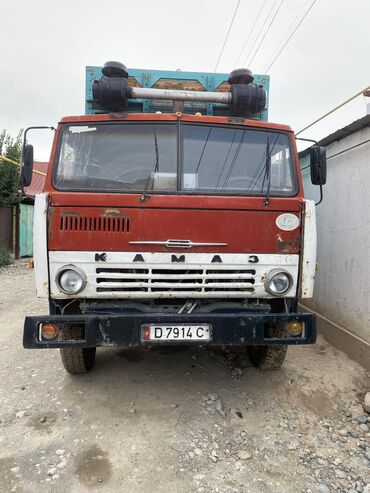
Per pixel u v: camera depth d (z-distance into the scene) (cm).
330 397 370
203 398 364
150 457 285
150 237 317
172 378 401
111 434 311
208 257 321
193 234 319
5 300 763
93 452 290
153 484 260
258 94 376
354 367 421
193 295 323
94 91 365
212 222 320
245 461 285
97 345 309
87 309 326
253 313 327
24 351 482
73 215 314
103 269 319
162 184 334
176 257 318
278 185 350
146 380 396
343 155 484
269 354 394
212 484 261
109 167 339
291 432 321
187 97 376
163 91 374
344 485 265
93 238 315
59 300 337
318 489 260
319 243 551
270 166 353
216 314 316
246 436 313
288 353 465
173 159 342
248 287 327
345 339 460
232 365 434
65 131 344
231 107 391
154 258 317
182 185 336
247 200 324
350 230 462
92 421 327
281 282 329
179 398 364
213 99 378
